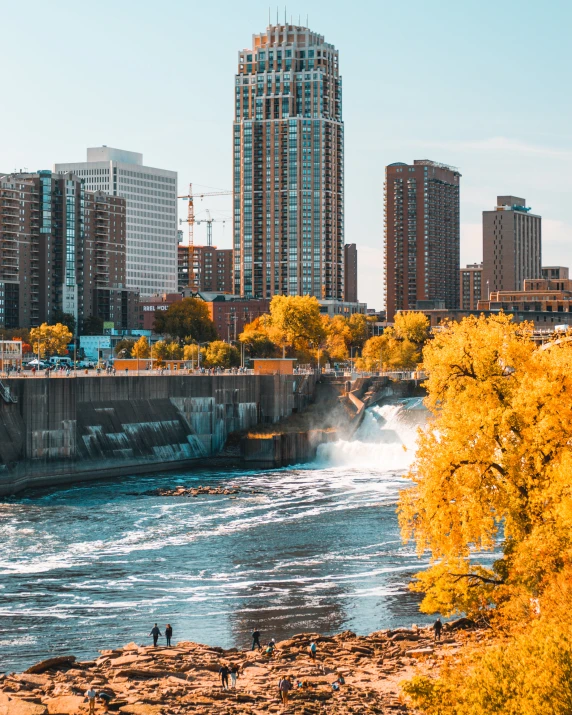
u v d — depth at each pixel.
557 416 70.44
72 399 186.62
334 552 127.12
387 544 131.12
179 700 71.50
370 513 153.50
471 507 70.31
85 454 189.88
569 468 65.62
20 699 71.44
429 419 80.38
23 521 146.12
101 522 145.88
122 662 83.00
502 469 72.00
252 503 163.38
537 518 68.25
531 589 63.84
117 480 190.00
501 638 61.84
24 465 177.38
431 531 72.19
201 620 99.62
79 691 74.38
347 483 187.38
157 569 118.94
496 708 48.06
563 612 55.81
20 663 86.94
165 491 172.88
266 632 95.81
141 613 101.69
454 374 78.88
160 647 88.00
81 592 109.19
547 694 46.50
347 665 81.62
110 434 197.75
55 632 95.62
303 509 157.38
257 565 120.88
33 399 181.00
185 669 80.56
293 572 117.38
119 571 118.00
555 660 47.44
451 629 93.00
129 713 68.50
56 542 132.62
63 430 185.25
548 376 73.88
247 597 107.31
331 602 105.19
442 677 53.41
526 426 72.12
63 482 184.62
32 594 108.38
